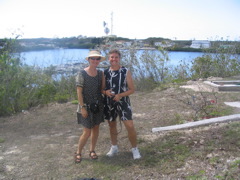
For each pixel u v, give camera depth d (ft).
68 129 19.08
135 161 13.17
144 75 33.24
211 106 20.45
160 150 14.02
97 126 13.69
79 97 12.95
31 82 28.02
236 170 10.84
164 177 11.50
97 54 12.74
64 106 25.23
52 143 16.40
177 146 14.07
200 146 13.65
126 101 13.14
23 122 21.04
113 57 12.90
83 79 12.89
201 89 28.55
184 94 26.73
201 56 40.16
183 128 16.67
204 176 10.94
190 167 11.91
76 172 12.71
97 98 13.30
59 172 12.79
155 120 19.79
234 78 34.88
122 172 12.35
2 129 19.44
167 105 23.56
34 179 12.30
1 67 24.80
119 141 16.01
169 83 33.04
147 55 33.88
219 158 12.12
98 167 13.00
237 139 13.62
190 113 20.18
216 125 16.17
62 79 30.50
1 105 23.17
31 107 25.57
